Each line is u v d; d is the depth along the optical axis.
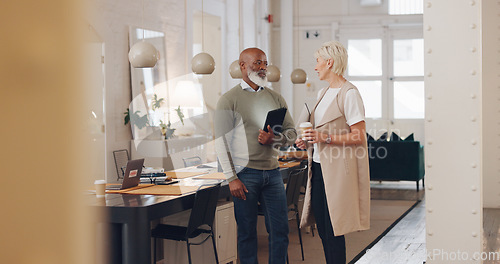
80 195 0.24
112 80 7.72
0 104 0.22
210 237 4.24
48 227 0.23
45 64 0.23
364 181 3.33
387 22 12.95
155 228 4.07
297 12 13.29
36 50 0.22
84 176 0.24
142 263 3.38
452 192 2.64
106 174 7.49
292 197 4.94
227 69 10.90
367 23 13.06
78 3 0.23
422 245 5.60
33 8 0.22
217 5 10.47
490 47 7.86
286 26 13.20
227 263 4.54
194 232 4.02
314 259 4.99
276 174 3.76
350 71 13.20
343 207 3.23
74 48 0.23
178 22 9.27
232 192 3.65
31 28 0.22
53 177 0.23
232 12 10.99
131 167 4.18
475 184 2.61
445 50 2.61
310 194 3.42
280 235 3.75
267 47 12.73
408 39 12.95
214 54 10.73
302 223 3.49
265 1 12.61
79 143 0.24
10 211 0.22
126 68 8.02
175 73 9.09
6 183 0.22
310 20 13.27
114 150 7.68
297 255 5.15
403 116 13.05
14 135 0.22
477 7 2.56
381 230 6.41
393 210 7.88
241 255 3.70
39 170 0.23
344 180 3.25
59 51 0.23
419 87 12.95
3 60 0.22
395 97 13.06
